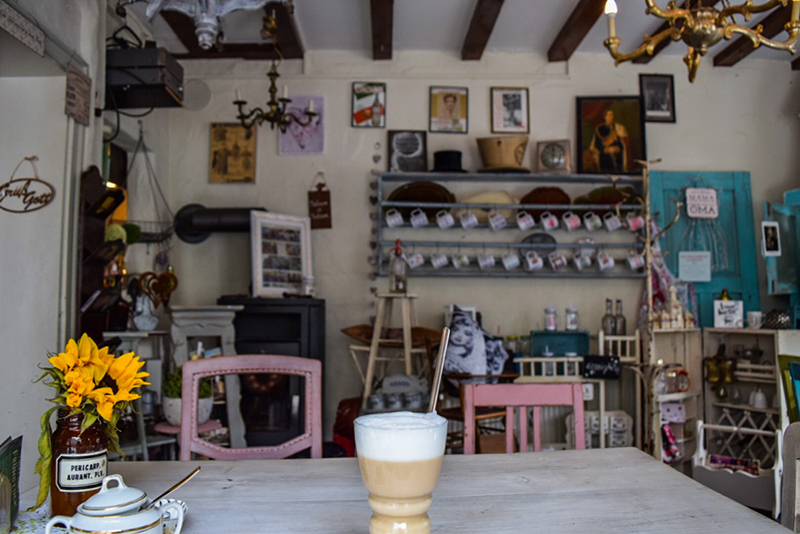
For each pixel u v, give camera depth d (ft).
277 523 3.58
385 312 14.49
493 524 3.58
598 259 14.33
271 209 14.85
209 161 14.94
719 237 15.07
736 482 10.39
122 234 11.18
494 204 14.16
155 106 10.47
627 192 14.74
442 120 15.07
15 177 8.31
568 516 3.73
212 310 11.78
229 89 15.11
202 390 10.82
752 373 12.81
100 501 2.89
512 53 15.31
